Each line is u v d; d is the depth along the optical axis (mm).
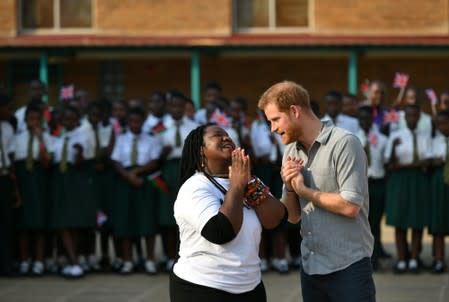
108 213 10086
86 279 9664
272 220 4613
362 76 19188
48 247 10164
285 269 9781
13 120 10000
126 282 9453
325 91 19266
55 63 19281
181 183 4742
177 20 18609
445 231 9609
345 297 4809
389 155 9727
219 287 4484
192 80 17875
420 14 18484
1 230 9703
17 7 18797
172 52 18062
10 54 18188
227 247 4484
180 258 4617
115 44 17547
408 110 9672
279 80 19312
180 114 9883
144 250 11648
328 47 17719
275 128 4855
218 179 4613
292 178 4828
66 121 9781
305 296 5023
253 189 4551
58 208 9672
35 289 9062
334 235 4836
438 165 9594
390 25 18516
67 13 18938
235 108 10023
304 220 4934
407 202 9680
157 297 8617
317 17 18594
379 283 9250
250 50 17969
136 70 19406
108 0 18625
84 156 9789
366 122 9953
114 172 9938
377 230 9953
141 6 18594
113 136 9992
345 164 4770
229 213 4371
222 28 18562
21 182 9703
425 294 8641
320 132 4855
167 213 9766
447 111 9539
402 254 9820
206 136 4645
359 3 18531
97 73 19359
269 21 18938
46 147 9703
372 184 9828
